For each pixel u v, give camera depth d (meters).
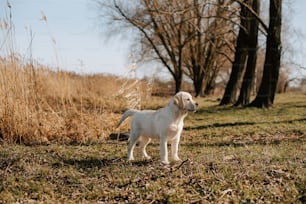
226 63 48.53
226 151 9.41
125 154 9.41
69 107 12.67
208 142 11.41
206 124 15.64
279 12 20.19
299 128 13.75
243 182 6.59
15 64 11.52
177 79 39.16
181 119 8.16
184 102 7.98
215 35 33.31
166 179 6.82
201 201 5.91
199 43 41.69
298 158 8.38
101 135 12.05
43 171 7.58
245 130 13.74
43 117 11.97
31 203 6.04
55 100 14.89
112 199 6.20
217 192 6.17
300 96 35.72
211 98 36.44
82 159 8.84
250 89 22.58
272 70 20.59
